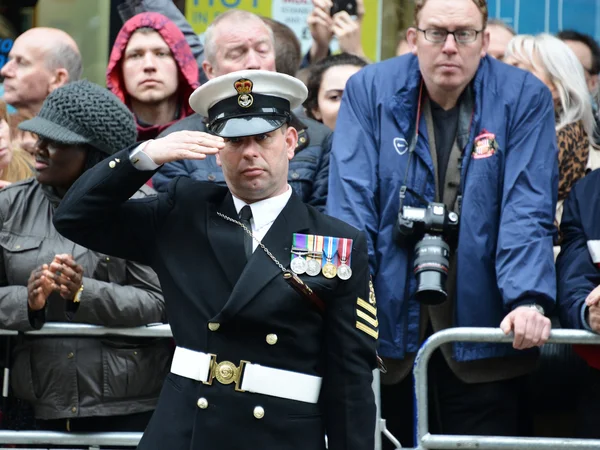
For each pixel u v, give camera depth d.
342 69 20.77
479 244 16.41
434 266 15.93
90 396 15.57
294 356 12.35
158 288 15.81
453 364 16.56
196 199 12.89
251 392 12.20
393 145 16.94
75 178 15.56
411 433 17.42
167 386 12.59
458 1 16.64
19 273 15.78
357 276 12.62
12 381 15.91
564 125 20.11
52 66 20.50
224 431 12.12
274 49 19.25
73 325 15.55
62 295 15.26
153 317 15.66
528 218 16.27
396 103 17.06
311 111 20.94
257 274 12.29
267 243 12.49
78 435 15.59
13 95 20.45
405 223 16.28
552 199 16.67
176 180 13.19
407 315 16.58
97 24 21.38
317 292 12.38
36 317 15.41
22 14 21.34
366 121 17.17
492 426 16.69
